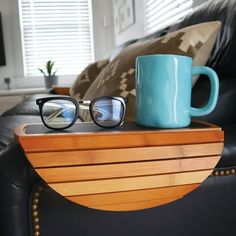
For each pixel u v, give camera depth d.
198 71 0.55
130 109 0.76
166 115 0.51
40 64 3.54
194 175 0.51
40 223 0.54
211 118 0.69
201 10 1.01
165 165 0.50
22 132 0.49
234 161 0.61
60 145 0.46
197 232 0.62
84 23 3.55
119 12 3.20
